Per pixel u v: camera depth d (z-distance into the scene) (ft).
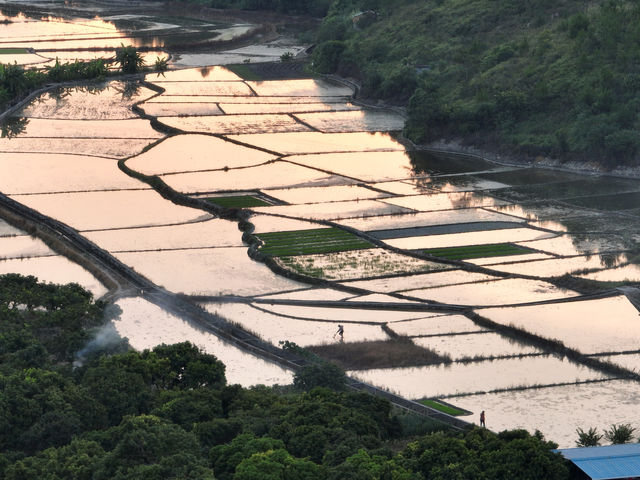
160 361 650.02
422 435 594.24
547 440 621.72
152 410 581.53
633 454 515.50
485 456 513.45
